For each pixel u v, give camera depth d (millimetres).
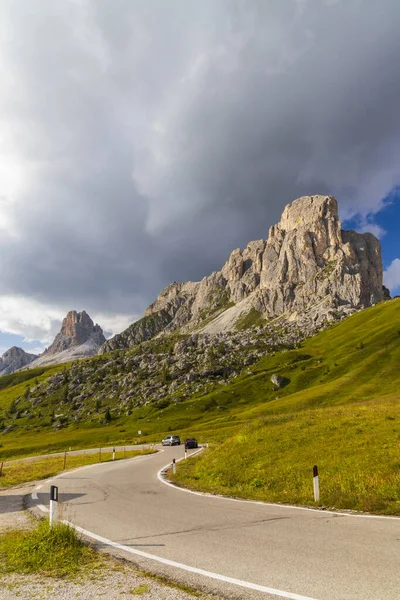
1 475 32062
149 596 6129
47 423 174500
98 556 8391
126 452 59094
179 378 192125
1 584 6906
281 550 8180
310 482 15688
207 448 50844
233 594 6090
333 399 101812
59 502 16750
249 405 140375
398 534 8867
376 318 197000
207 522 11266
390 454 16719
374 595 5793
